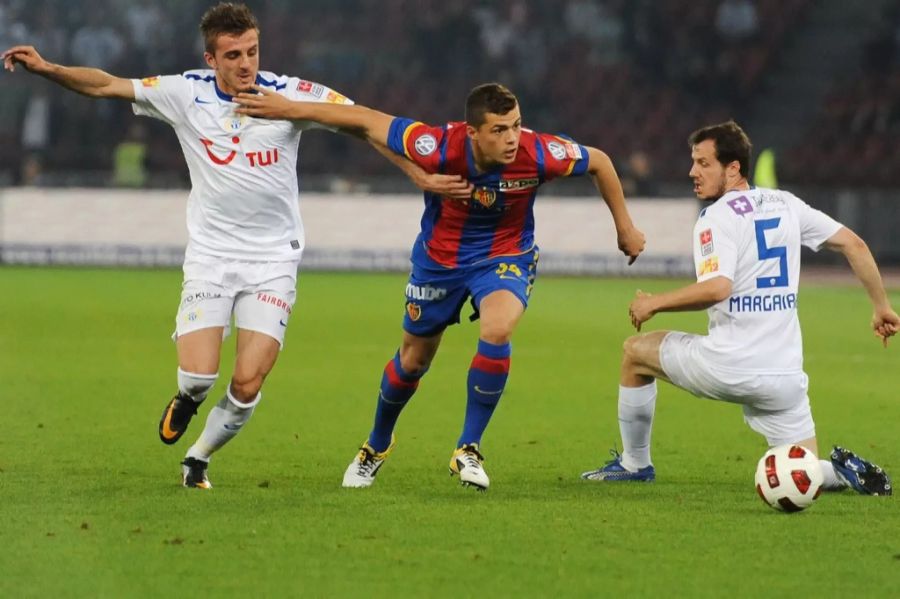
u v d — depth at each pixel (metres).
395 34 127.94
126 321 62.50
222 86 25.77
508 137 24.03
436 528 22.34
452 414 37.66
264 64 121.81
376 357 51.12
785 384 25.84
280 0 129.25
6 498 24.56
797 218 26.20
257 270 25.95
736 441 33.62
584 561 20.17
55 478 26.78
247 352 25.59
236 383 25.47
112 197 102.75
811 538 21.94
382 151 25.23
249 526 22.30
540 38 122.94
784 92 121.25
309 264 104.00
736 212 25.61
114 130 115.25
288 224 26.38
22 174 107.62
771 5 124.69
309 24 127.75
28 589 18.34
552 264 104.19
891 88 115.12
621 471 27.73
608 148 116.56
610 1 125.75
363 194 105.12
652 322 68.44
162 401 38.78
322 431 34.28
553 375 47.12
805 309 75.62
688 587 18.78
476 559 20.19
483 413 25.36
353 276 98.31
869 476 25.91
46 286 82.38
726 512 24.05
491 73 120.44
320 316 67.06
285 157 25.92
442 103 118.06
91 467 28.20
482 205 25.41
